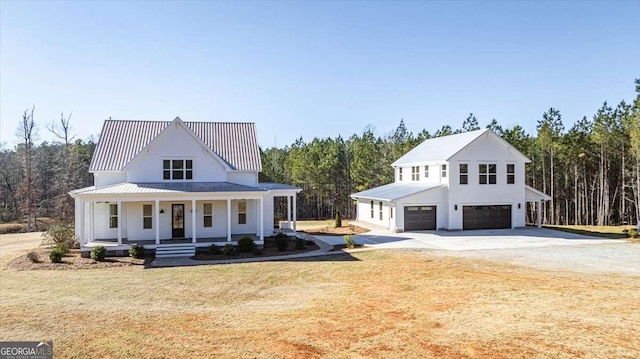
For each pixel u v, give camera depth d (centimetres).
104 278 1766
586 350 873
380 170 5466
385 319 1126
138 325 1112
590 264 1911
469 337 964
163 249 2317
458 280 1588
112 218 2617
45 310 1268
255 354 899
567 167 4906
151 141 2606
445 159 3288
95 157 2656
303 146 6450
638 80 3775
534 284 1491
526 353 865
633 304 1209
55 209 4584
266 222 2870
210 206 2673
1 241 3125
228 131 3084
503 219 3419
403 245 2591
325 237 3125
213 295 1461
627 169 4544
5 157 5741
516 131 5028
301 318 1157
